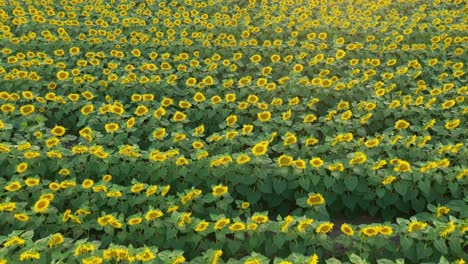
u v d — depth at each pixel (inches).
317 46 372.5
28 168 234.7
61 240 178.2
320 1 461.1
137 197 209.9
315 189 223.8
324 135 277.3
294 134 266.7
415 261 180.5
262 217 185.2
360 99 304.8
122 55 357.1
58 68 349.4
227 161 221.0
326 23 402.3
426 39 384.8
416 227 180.5
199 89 322.0
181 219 188.9
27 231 183.9
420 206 218.5
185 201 204.5
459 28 376.8
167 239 190.5
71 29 413.7
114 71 342.0
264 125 271.0
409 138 245.4
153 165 230.8
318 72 345.4
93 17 452.1
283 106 287.0
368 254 177.6
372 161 222.5
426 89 301.9
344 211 230.2
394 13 429.1
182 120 272.1
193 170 228.1
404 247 179.0
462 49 344.8
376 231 177.5
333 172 219.3
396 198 219.0
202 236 192.1
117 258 170.9
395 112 281.0
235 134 245.9
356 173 218.8
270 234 193.3
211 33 393.1
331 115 275.4
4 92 291.3
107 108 279.4
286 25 408.5
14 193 209.9
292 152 245.4
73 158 253.6
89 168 236.2
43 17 416.8
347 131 269.3
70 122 300.2
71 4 468.4
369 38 370.0
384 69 341.4
